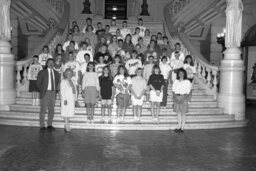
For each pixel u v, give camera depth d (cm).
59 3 1892
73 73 1038
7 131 903
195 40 2042
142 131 948
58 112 1064
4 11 1116
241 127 1052
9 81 1112
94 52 1324
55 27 1520
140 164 612
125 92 973
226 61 1121
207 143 802
